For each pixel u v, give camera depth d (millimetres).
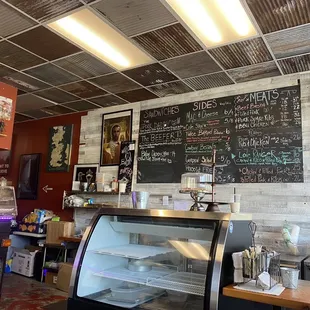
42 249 5434
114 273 2391
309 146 3709
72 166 5926
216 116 4434
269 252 2074
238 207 2709
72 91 4918
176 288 2043
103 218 2537
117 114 5488
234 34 3107
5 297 4254
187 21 2934
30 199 6461
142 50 3514
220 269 1827
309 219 3582
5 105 4613
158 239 2398
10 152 7074
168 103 4930
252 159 4051
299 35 3072
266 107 4062
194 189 2584
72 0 2699
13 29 3182
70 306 2275
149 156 4953
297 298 1719
